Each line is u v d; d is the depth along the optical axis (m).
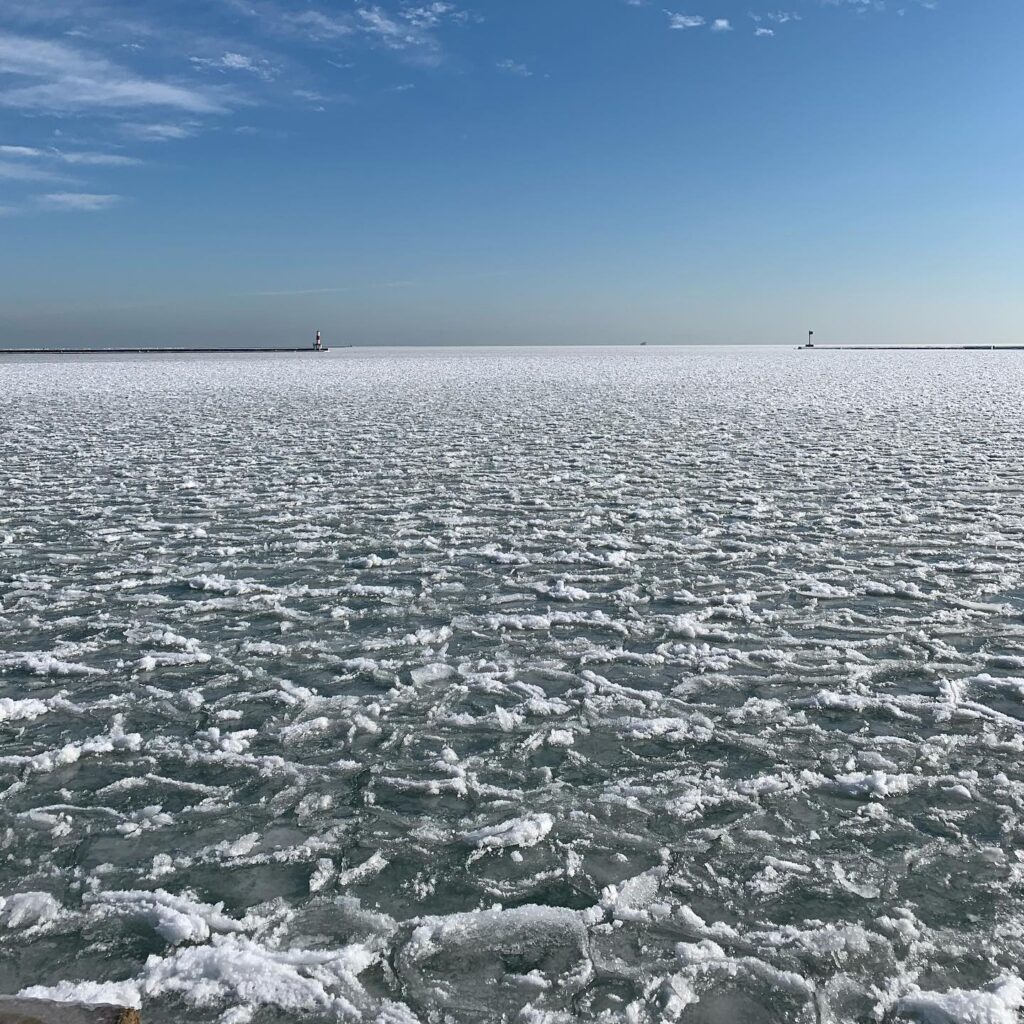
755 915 3.21
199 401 24.20
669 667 5.47
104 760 4.37
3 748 4.51
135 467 12.90
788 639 5.90
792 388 28.84
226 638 6.03
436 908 3.27
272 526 9.24
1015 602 6.59
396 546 8.40
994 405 21.66
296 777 4.20
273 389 29.06
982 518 9.20
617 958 3.00
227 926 3.16
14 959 3.01
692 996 2.84
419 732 4.64
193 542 8.59
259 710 4.92
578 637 5.99
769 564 7.65
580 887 3.38
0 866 3.54
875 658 5.58
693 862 3.52
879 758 4.32
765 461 13.08
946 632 6.00
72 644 5.90
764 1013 2.77
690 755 4.38
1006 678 5.20
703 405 22.61
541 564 7.73
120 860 3.56
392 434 16.77
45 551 8.25
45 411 21.27
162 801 4.00
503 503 10.30
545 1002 2.82
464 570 7.58
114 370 42.78
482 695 5.09
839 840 3.66
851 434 16.08
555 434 16.64
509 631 6.12
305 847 3.64
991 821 3.78
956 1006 2.75
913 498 10.24
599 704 4.95
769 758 4.34
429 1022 2.74
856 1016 2.76
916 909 3.23
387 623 6.30
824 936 3.09
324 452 14.41
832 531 8.75
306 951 3.02
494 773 4.23
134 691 5.17
